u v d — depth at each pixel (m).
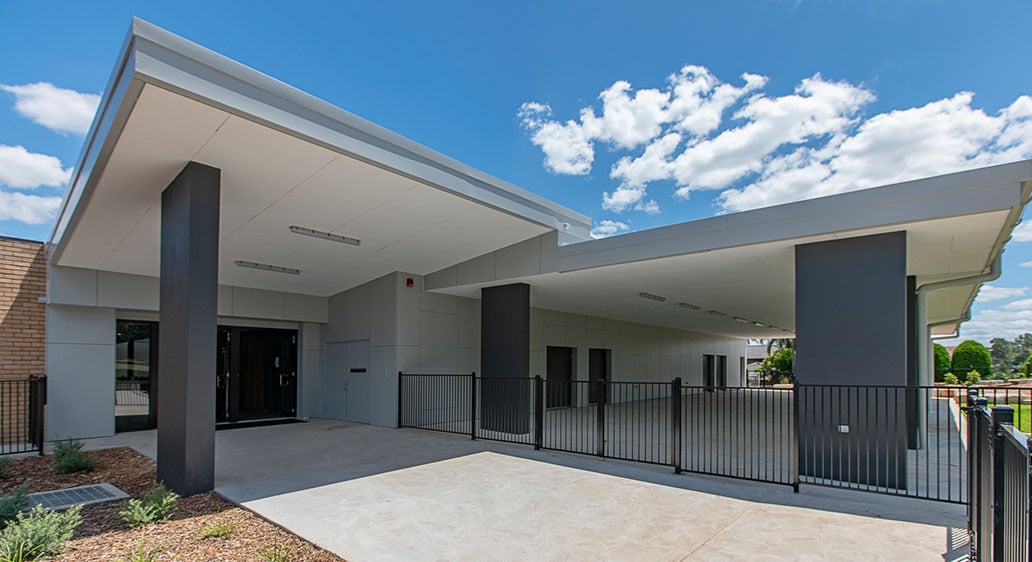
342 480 6.38
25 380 8.74
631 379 19.75
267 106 5.36
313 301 12.94
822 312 6.49
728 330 24.48
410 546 4.22
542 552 4.11
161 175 6.27
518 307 10.58
